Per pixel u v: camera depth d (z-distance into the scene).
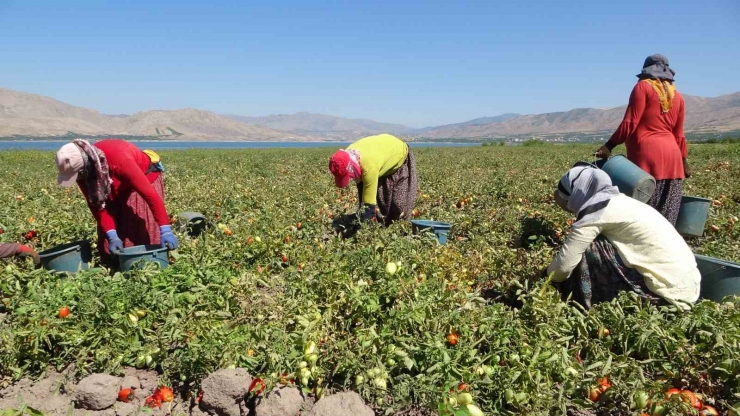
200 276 4.52
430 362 3.35
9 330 3.65
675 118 5.53
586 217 4.05
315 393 3.45
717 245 5.88
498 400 3.15
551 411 3.08
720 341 3.23
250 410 3.31
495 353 3.41
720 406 3.22
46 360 3.77
